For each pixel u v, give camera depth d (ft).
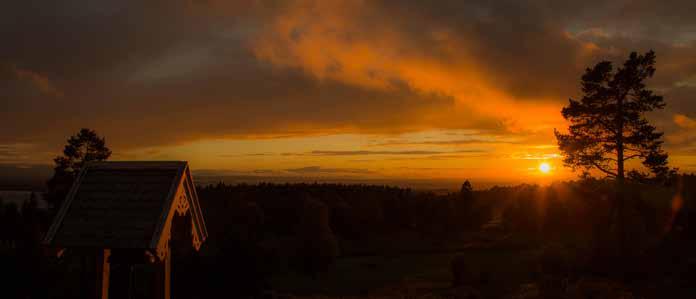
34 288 68.03
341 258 181.68
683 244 116.26
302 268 149.48
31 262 70.85
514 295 84.69
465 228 252.62
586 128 113.29
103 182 29.81
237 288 81.82
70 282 69.82
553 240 168.86
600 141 110.63
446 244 200.85
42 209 175.73
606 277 94.53
